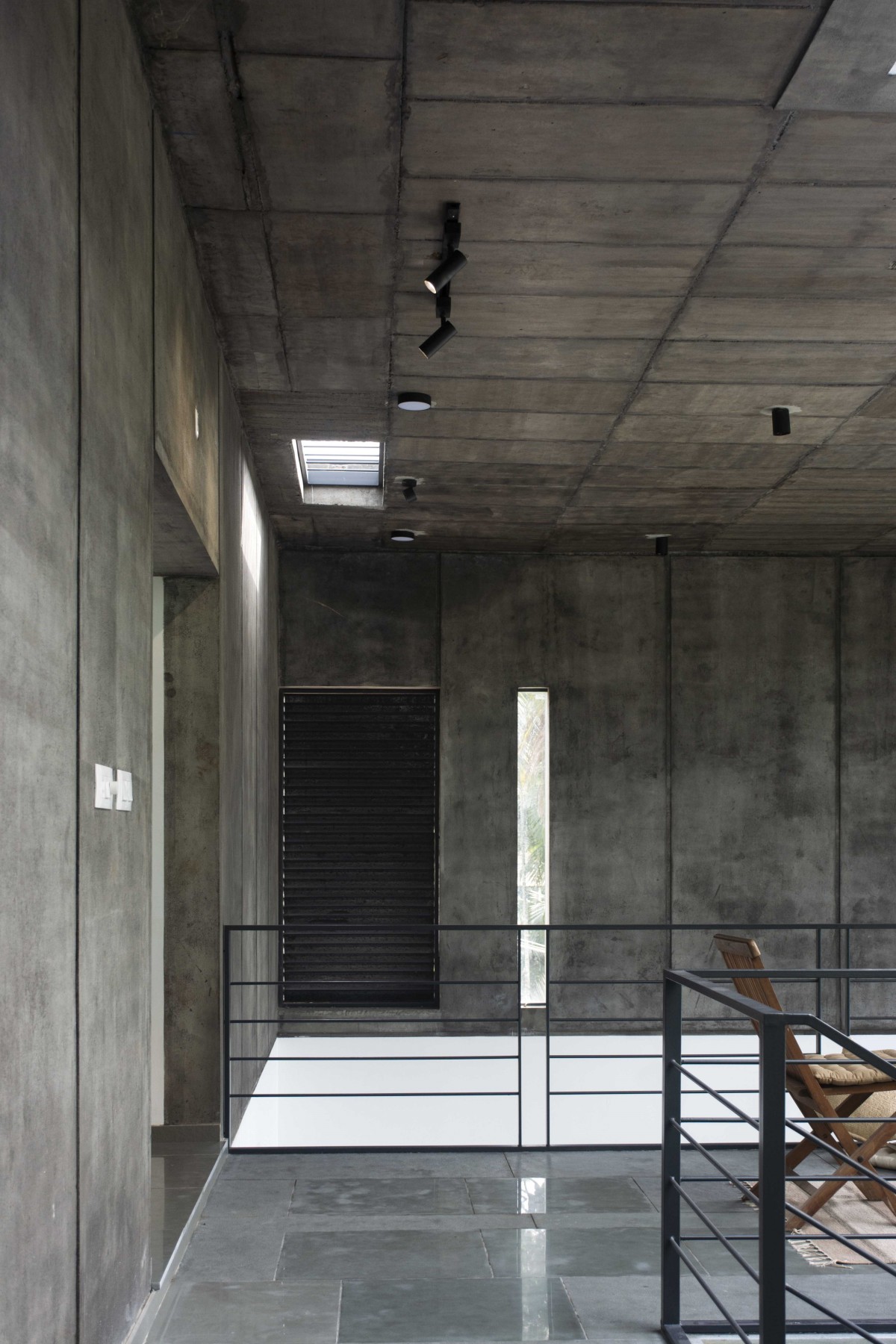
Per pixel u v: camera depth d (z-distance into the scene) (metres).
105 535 2.73
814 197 4.02
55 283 2.26
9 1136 1.91
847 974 3.51
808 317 5.00
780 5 3.04
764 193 3.99
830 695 9.38
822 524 8.48
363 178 3.88
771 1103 2.50
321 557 9.22
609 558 9.39
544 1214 4.36
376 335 5.15
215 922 5.20
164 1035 5.16
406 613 9.24
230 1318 3.37
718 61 3.28
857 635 9.43
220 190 3.95
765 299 4.83
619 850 9.20
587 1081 9.01
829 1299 3.52
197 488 4.48
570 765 9.24
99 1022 2.62
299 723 9.19
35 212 2.11
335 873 9.09
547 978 5.69
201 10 3.05
